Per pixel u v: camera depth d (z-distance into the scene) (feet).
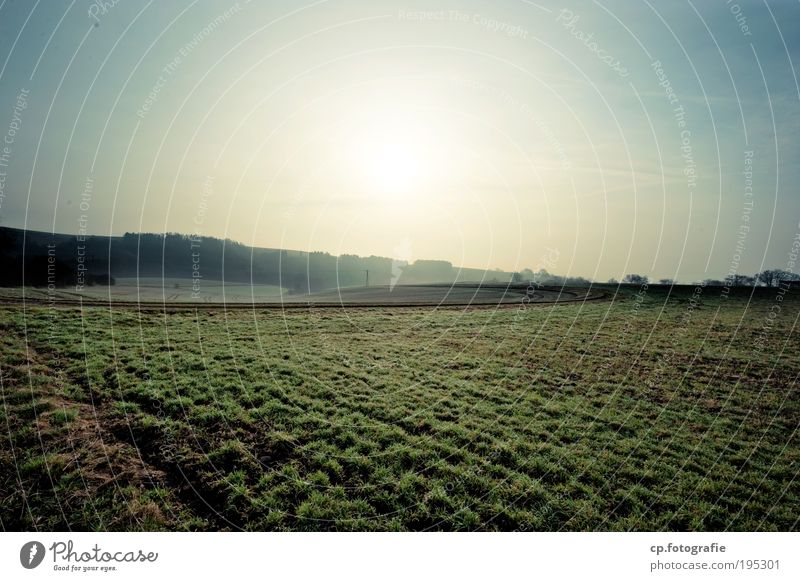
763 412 59.11
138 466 40.70
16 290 100.22
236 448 43.16
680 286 173.27
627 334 95.35
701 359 79.41
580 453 46.70
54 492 37.19
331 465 41.65
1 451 40.88
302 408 51.85
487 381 65.77
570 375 69.92
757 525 38.27
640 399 61.82
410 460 43.37
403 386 61.26
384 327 94.99
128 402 50.19
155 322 82.28
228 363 63.21
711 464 46.03
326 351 74.18
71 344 65.46
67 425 45.11
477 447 46.39
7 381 52.47
